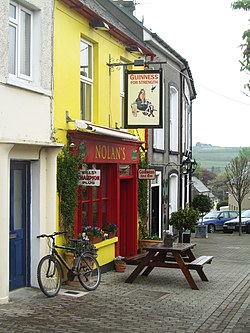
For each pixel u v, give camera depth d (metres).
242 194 36.41
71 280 10.89
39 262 10.22
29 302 9.73
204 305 10.29
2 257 9.46
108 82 14.29
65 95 11.77
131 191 16.25
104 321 8.76
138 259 13.18
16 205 10.59
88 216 13.38
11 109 9.80
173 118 22.84
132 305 10.02
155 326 8.60
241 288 12.23
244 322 9.02
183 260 13.09
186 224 18.64
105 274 13.46
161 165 20.19
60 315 8.98
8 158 9.59
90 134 12.58
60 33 11.57
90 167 13.23
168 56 20.88
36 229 10.80
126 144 15.27
